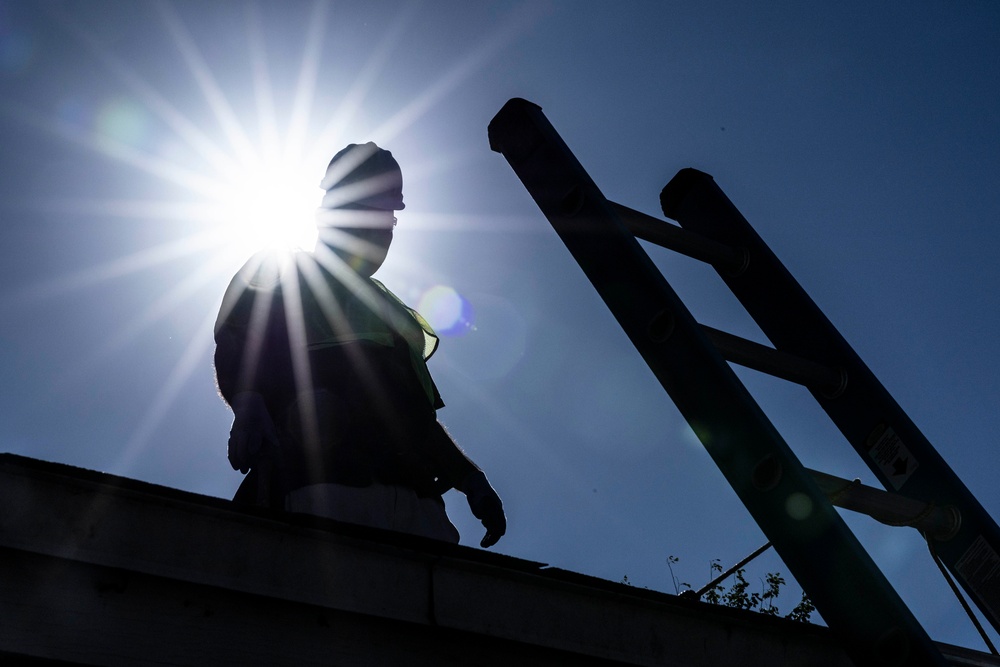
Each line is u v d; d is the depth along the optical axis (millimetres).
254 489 2834
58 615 1817
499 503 3082
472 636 2254
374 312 3082
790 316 3305
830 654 2680
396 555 2156
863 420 3158
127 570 1871
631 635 2391
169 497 1917
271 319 2977
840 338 3221
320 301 3023
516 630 2238
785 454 2281
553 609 2311
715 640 2510
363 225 3207
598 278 2740
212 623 1958
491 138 3213
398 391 3004
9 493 1802
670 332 2539
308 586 2033
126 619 1876
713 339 2930
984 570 2867
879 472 3129
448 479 3133
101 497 1884
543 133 3053
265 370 2932
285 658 2008
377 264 3236
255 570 1989
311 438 2812
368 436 2885
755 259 3371
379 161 3309
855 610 2162
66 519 1840
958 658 2680
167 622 1913
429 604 2156
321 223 3205
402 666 2137
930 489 3004
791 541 2258
